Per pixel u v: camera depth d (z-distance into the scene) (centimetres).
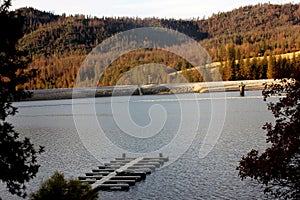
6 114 636
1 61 643
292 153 654
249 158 705
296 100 687
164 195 1017
